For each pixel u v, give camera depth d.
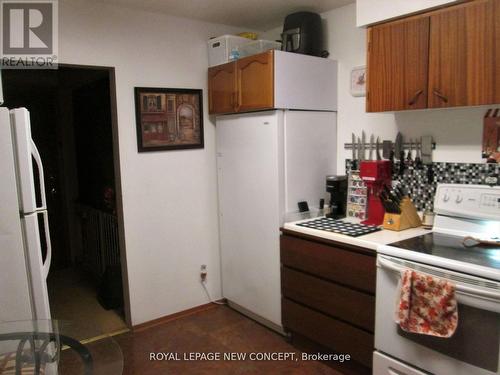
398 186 2.59
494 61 1.81
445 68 1.99
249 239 2.96
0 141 1.94
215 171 3.28
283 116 2.64
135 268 2.95
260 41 2.83
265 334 2.90
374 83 2.31
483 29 1.84
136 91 2.79
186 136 3.08
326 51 2.93
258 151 2.77
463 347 1.68
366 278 2.13
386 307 1.97
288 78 2.61
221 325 3.05
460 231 2.15
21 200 2.03
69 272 4.31
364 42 2.70
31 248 2.06
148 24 2.83
